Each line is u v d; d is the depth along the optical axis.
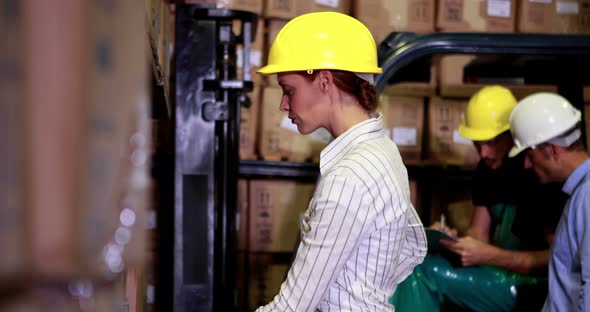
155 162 3.76
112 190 0.45
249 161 3.77
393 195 1.68
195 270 3.18
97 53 0.44
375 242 1.68
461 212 4.02
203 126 3.15
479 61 3.87
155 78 1.77
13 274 0.40
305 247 1.66
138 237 0.47
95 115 0.44
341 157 1.78
